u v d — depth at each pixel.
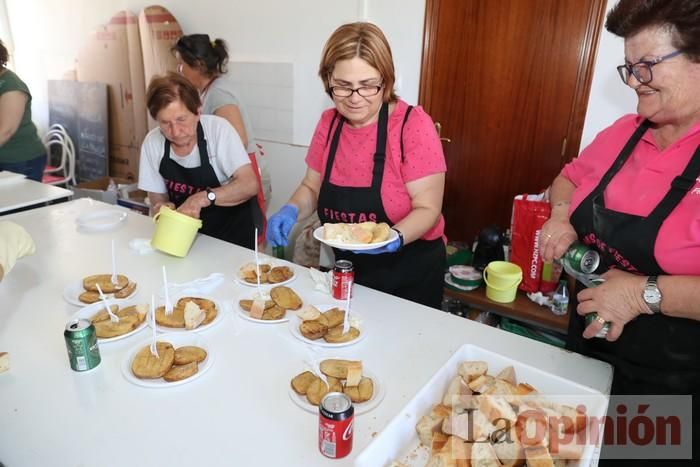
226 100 2.36
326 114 1.65
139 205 3.57
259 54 3.29
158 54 3.77
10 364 1.05
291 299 1.29
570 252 1.10
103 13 4.07
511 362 0.98
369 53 1.29
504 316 2.29
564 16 2.27
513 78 2.47
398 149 1.47
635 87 0.90
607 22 0.93
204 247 1.73
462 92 2.63
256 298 1.26
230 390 0.97
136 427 0.87
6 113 2.74
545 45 2.35
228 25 3.39
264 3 3.16
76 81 4.43
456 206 2.83
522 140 2.53
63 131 4.36
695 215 0.90
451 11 2.54
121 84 4.14
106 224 1.88
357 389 0.94
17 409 0.91
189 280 1.46
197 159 1.93
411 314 1.28
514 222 2.24
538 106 2.44
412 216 1.42
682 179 0.93
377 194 1.52
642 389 1.01
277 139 3.38
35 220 1.95
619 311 0.95
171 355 1.04
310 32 3.02
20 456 0.81
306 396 0.94
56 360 1.07
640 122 1.09
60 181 4.07
